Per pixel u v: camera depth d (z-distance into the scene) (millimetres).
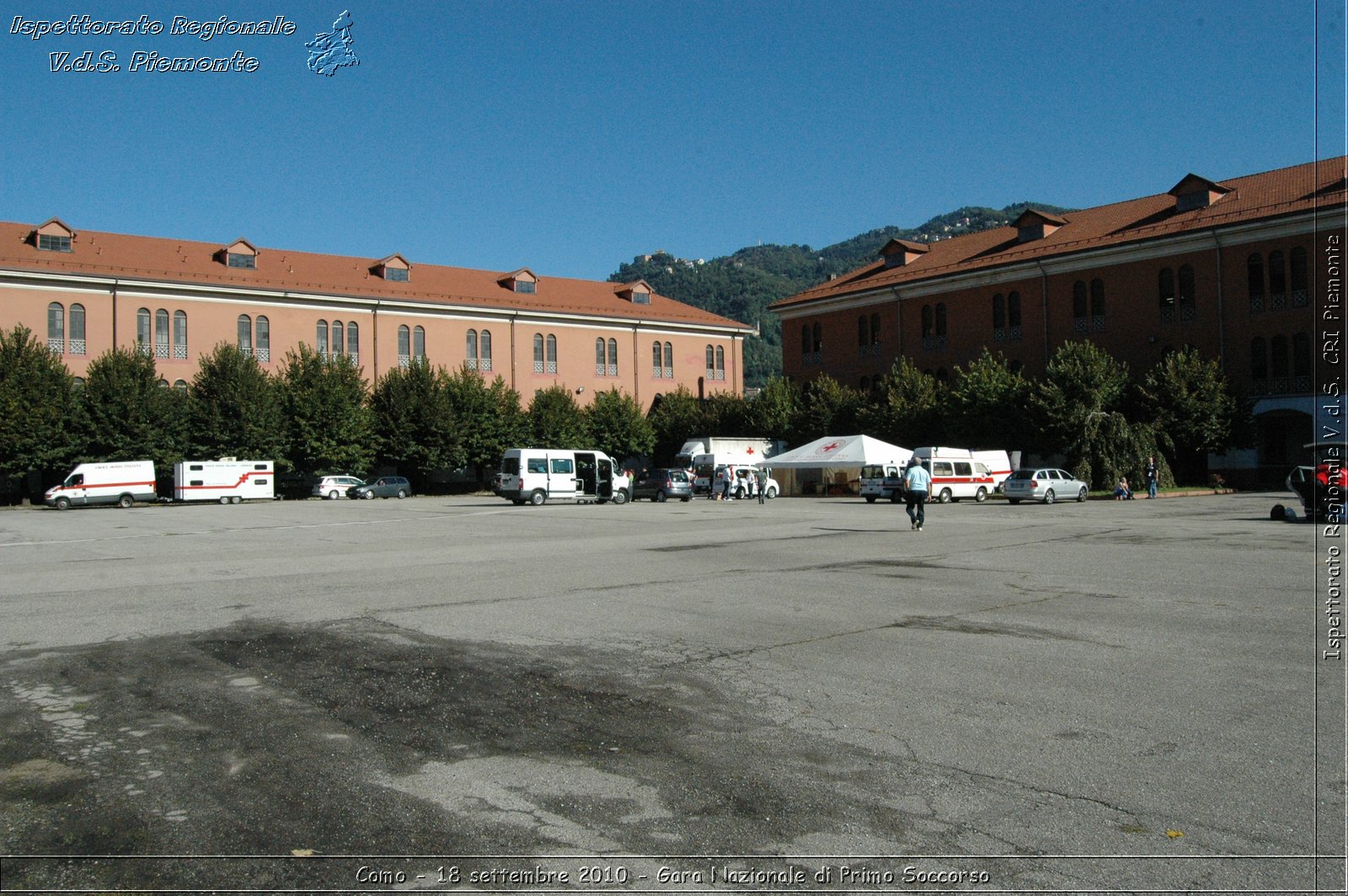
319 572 15859
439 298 68938
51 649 9320
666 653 8883
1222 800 5094
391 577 15000
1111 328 53188
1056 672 7922
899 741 6152
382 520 32938
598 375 76312
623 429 69938
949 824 4859
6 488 54469
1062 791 5258
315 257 68688
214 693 7586
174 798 5301
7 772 5742
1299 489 25188
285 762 5887
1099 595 12008
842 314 67688
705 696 7355
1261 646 8844
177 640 9750
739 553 18219
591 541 21906
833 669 8141
